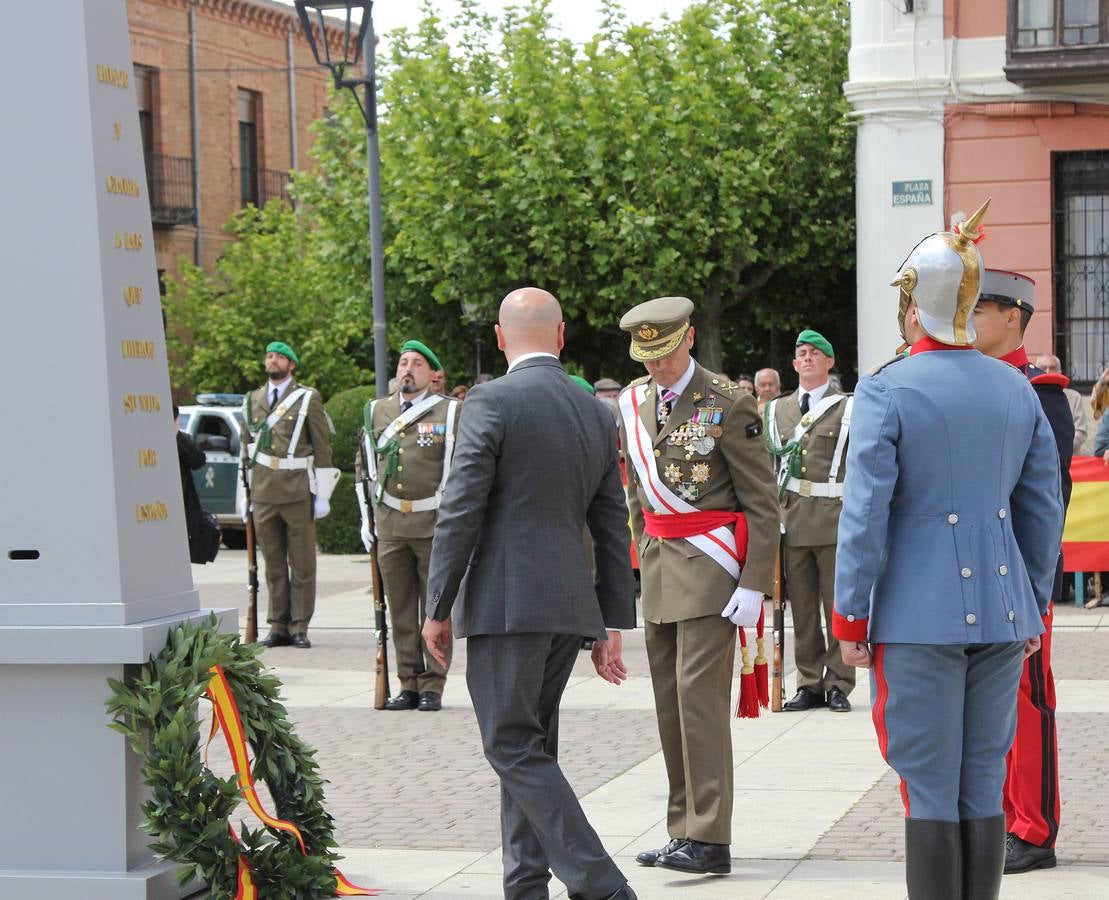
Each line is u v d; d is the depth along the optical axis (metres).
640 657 11.48
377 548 9.73
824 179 18.53
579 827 5.04
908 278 4.73
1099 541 13.52
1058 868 5.84
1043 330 16.38
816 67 19.06
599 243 17.59
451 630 5.36
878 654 4.67
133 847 5.21
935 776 4.61
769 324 20.22
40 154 5.23
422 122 18.23
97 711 5.18
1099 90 16.06
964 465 4.58
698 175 17.69
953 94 16.36
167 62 30.73
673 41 18.62
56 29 5.22
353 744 8.59
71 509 5.20
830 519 9.23
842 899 5.47
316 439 12.56
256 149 33.06
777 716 9.11
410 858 6.20
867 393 4.65
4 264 5.25
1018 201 16.34
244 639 12.63
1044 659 5.85
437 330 20.00
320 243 21.58
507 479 5.20
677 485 6.02
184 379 28.20
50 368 5.21
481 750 8.38
